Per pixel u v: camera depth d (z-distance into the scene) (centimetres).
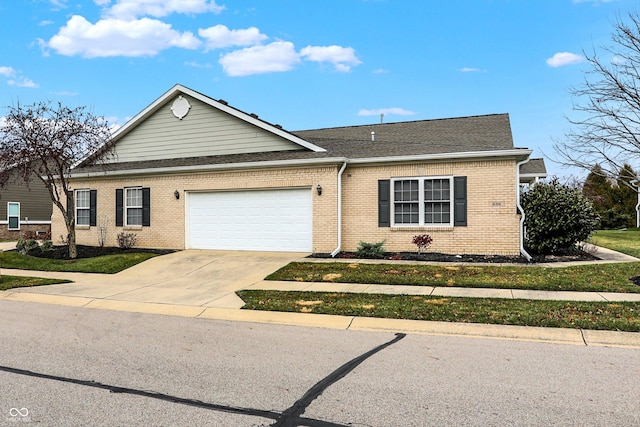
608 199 3453
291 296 980
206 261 1466
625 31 1359
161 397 460
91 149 1716
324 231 1536
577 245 1641
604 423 394
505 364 557
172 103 1941
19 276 1325
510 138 1631
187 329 755
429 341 670
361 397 456
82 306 956
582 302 851
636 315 752
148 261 1505
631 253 1579
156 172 1756
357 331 735
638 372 523
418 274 1159
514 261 1336
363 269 1244
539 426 389
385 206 1531
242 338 693
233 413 421
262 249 1633
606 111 1395
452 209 1471
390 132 1983
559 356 588
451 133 1827
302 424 398
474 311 808
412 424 395
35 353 615
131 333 728
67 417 412
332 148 1731
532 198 1485
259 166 1598
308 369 545
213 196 1706
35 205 3142
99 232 1891
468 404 436
